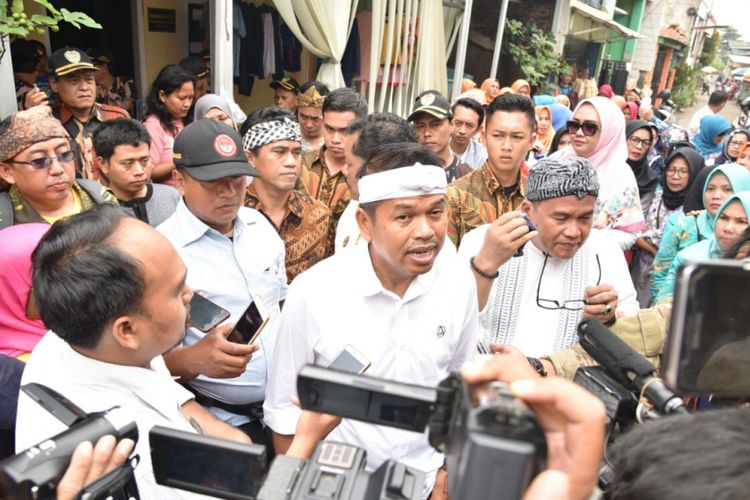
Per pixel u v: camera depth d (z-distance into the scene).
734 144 5.75
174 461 0.85
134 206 2.85
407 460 1.61
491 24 7.84
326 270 1.58
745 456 0.57
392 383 0.79
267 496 0.76
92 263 1.06
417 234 1.39
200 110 3.75
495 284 1.94
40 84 4.23
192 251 1.90
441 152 3.59
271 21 5.57
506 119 2.77
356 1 5.20
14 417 1.49
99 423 0.90
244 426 1.97
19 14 2.16
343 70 5.69
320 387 0.81
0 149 2.10
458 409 0.65
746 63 33.75
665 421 0.67
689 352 0.69
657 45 20.11
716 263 0.68
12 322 1.77
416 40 6.04
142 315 1.12
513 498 0.49
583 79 12.10
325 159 3.30
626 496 0.64
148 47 5.59
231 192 1.89
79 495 0.80
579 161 1.75
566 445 0.58
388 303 1.54
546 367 1.57
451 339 1.64
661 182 4.48
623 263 2.01
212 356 1.60
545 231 1.81
